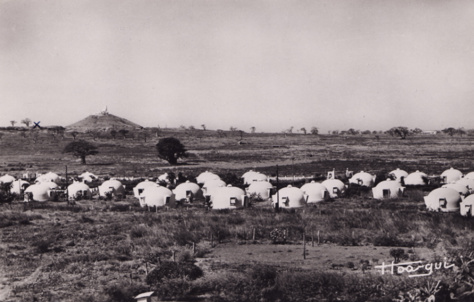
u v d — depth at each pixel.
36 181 98.25
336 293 29.92
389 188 74.94
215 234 47.41
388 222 50.88
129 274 35.50
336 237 46.06
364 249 42.62
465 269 27.70
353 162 138.50
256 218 54.78
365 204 68.50
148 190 70.44
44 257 40.56
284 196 65.75
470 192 69.38
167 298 30.42
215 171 121.62
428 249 41.34
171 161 142.75
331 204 69.62
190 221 52.28
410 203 68.94
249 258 39.94
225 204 66.12
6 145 192.00
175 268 34.03
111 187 81.44
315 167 126.31
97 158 163.00
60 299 30.08
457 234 46.38
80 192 80.50
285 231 47.16
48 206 69.94
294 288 30.38
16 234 49.50
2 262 38.72
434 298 26.53
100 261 39.34
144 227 49.97
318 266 37.00
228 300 30.02
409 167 121.06
